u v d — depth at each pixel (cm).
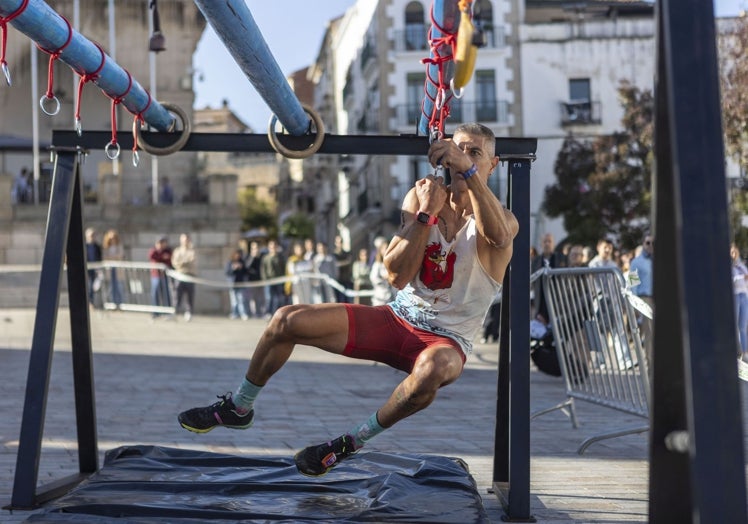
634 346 626
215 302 3052
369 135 462
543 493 506
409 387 370
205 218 3130
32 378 436
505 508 445
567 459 616
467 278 385
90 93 3575
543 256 1409
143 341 1628
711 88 258
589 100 3922
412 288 393
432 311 388
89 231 2322
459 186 385
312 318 391
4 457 576
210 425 423
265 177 6938
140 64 3384
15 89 3528
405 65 4047
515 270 445
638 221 3014
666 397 287
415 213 393
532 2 4147
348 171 4884
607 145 3019
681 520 288
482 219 367
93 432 500
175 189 3209
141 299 2272
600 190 2988
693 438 242
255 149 470
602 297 666
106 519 380
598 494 504
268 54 359
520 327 441
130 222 3102
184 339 1688
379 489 442
